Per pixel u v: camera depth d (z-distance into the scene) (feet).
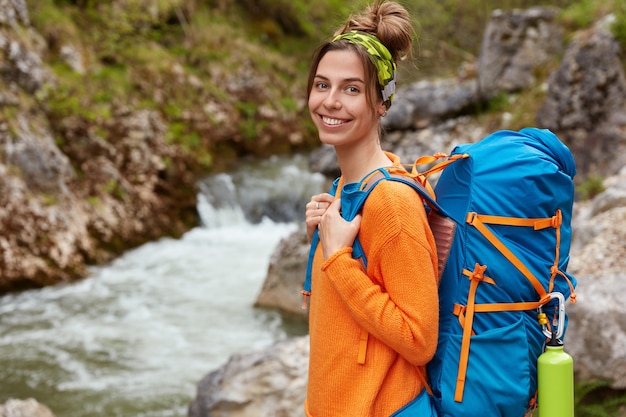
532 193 5.42
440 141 34.40
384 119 35.58
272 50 57.82
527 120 32.24
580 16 34.09
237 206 40.24
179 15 51.83
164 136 41.57
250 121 50.88
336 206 5.63
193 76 48.52
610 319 12.65
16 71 33.50
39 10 41.75
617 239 16.58
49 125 34.71
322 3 63.10
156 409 19.45
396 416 5.47
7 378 21.18
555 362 5.57
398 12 5.81
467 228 5.51
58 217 31.07
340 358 5.56
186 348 23.25
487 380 5.41
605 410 12.32
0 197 29.17
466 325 5.45
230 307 26.73
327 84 5.65
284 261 25.68
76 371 21.68
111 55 44.27
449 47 51.06
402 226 5.21
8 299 28.04
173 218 37.68
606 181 25.08
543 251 5.52
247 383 14.25
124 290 28.99
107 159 36.55
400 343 5.22
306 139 54.65
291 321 25.09
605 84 28.07
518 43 34.71
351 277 5.32
